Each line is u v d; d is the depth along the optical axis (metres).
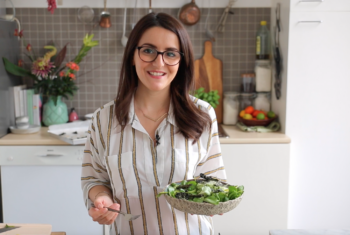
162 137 1.39
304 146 2.56
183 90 1.38
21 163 2.44
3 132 2.55
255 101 2.85
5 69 2.60
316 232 1.29
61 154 2.43
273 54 2.72
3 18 2.69
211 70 2.93
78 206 2.49
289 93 2.51
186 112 1.39
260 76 2.81
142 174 1.37
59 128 2.57
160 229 1.36
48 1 2.52
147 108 1.40
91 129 1.42
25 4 2.84
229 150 2.45
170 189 1.18
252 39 2.91
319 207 2.62
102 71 2.92
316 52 2.48
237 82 2.96
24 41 2.87
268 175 2.47
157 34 1.26
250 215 2.50
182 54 1.29
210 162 1.47
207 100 2.76
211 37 2.85
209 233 1.41
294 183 2.59
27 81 2.92
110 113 1.40
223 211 1.12
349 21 2.45
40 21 2.86
